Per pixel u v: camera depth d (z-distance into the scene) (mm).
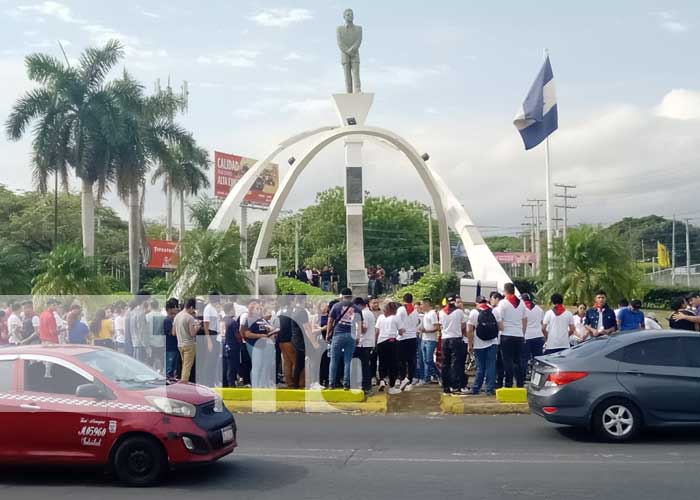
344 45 37156
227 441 9008
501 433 11609
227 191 66812
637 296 24703
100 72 34312
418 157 36188
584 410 10719
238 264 27156
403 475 8797
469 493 7922
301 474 8930
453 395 14609
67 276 24609
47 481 8781
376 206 84250
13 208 56594
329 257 77062
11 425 8562
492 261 33375
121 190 33969
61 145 32906
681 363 10805
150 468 8422
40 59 33281
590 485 8211
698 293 15742
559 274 24516
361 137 36719
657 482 8328
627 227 113125
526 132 27672
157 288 36094
